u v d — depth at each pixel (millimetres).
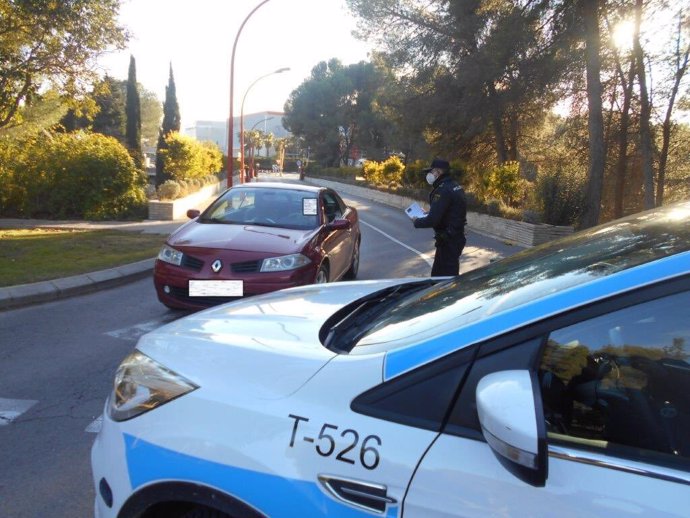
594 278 1724
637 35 19375
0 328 6301
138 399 2092
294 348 2105
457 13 22406
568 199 16781
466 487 1557
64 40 13711
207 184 30578
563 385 1657
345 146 81562
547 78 19078
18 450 3713
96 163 17359
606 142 22828
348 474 1674
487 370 1662
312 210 7445
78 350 5629
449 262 6449
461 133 25703
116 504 2025
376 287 3152
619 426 1619
